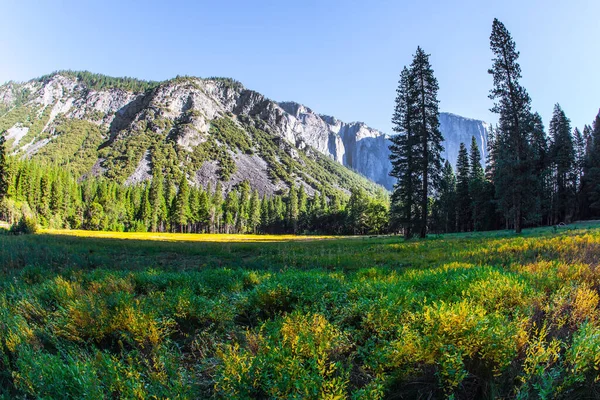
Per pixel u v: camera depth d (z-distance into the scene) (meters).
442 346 2.63
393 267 10.57
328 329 3.35
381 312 3.68
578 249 8.98
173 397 2.45
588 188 50.19
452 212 56.31
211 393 2.79
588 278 5.08
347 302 4.65
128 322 3.90
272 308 4.96
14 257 11.04
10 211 55.69
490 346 2.59
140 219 88.88
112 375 2.65
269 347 2.88
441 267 8.22
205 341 3.84
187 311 4.50
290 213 108.06
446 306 3.30
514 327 2.91
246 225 105.31
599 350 2.41
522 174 25.61
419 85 28.64
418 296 4.43
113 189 98.00
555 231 20.61
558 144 48.88
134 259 14.09
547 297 4.08
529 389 2.42
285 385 2.42
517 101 26.30
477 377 2.65
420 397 2.65
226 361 2.68
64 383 2.58
